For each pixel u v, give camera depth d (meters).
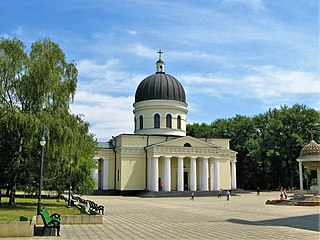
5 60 32.59
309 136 80.31
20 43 34.25
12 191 34.84
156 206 39.75
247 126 94.31
